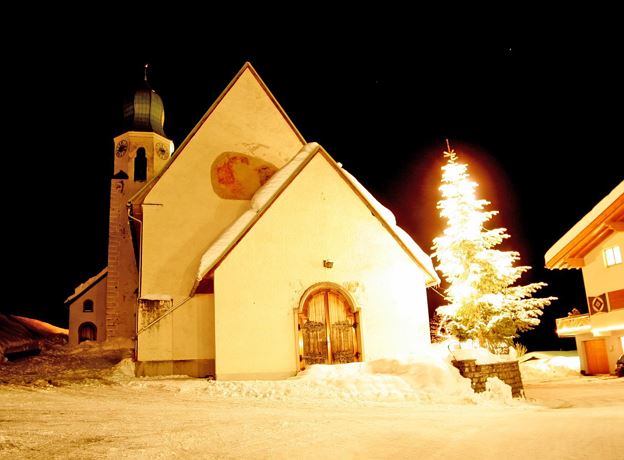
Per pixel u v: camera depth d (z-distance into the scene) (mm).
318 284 17922
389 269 18672
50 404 11477
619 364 20703
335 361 17562
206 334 19094
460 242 18406
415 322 18375
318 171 19016
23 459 6129
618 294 21172
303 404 11930
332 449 6492
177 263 19781
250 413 10258
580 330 23781
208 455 6309
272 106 22109
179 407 11273
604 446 6109
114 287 38031
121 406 11336
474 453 6000
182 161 20672
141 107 42094
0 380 17156
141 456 6277
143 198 20266
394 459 5832
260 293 17422
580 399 13805
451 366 13992
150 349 18656
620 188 20859
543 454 5805
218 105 21516
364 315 18078
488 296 17516
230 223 20516
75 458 6176
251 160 21391
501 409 11383
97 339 42688
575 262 23141
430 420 9109
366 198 19000
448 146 19484
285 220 18219
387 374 14195
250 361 16859
